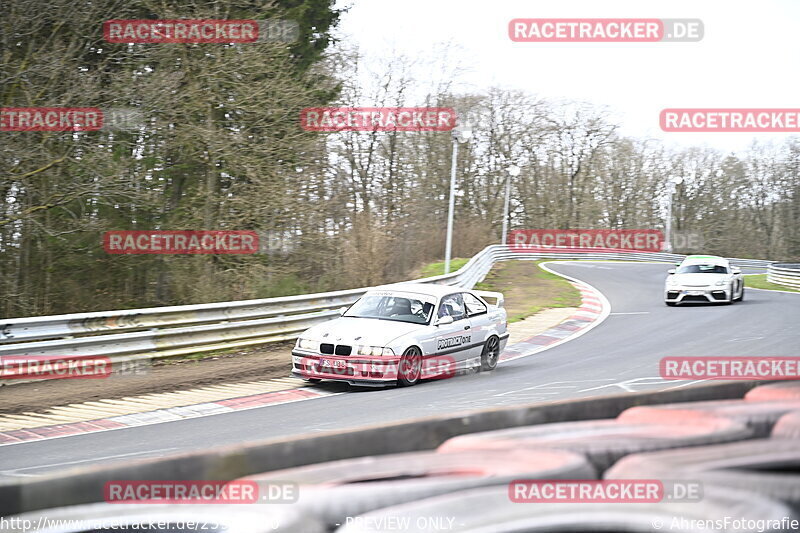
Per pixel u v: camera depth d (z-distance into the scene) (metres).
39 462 6.80
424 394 10.13
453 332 11.67
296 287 21.22
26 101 17.56
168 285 23.70
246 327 13.89
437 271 28.97
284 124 22.20
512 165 43.59
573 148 59.25
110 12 19.06
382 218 25.59
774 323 17.39
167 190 23.61
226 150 20.86
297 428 8.14
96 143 18.97
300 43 27.34
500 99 54.53
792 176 61.22
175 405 9.53
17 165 16.91
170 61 21.08
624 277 33.94
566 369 12.23
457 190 52.47
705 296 21.80
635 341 15.36
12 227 18.33
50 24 18.36
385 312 11.78
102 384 10.74
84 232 20.23
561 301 23.36
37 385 10.58
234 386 10.87
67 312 21.81
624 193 61.47
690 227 62.53
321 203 23.67
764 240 62.06
